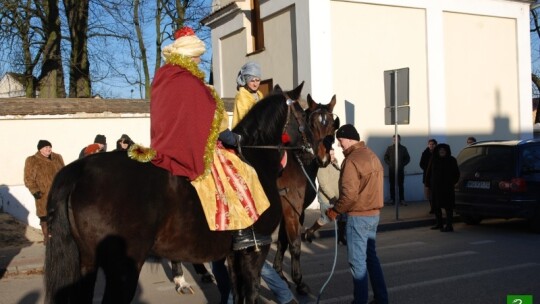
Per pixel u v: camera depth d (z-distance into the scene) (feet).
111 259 11.75
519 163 34.78
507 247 30.22
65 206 11.69
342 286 22.45
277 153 16.30
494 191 35.35
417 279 23.24
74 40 64.28
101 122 40.57
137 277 12.07
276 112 16.34
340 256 28.73
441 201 36.55
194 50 13.34
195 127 12.76
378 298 17.84
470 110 53.31
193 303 20.76
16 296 22.67
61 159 33.32
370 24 47.34
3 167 37.42
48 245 11.67
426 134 50.39
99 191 11.76
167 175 12.60
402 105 37.99
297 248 20.85
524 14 56.18
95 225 11.64
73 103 39.93
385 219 39.70
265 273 17.21
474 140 46.14
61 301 11.51
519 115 56.44
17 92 73.46
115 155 12.51
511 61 56.03
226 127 14.01
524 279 22.86
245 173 14.02
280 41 48.83
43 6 59.82
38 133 38.50
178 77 12.88
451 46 52.24
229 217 13.14
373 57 47.47
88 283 11.99
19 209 37.42
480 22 53.93
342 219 30.86
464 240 32.83
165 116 12.70
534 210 34.53
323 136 20.77
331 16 45.47
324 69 44.29
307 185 21.42
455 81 52.49
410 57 49.44
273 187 15.57
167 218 12.52
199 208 12.94
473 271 24.47
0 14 55.11
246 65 19.03
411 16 49.47
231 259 14.83
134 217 11.93
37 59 62.80
